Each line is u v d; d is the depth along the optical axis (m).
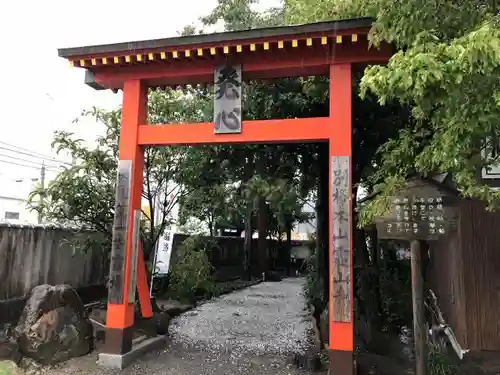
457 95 3.54
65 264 10.08
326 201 10.27
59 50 7.60
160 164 10.07
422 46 3.64
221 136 7.39
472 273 6.53
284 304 15.02
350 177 6.59
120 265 7.41
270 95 9.57
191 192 10.69
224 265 22.50
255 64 7.37
